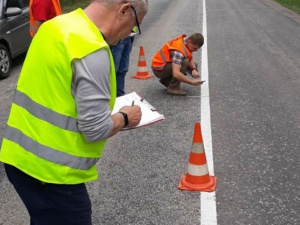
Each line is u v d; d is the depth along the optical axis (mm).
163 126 5168
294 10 16594
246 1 20812
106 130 1870
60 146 1873
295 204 3395
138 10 1963
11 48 8148
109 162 4250
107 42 1998
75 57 1781
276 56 8867
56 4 5652
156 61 6219
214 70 7809
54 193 1947
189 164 3680
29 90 1901
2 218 3371
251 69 7848
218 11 17188
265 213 3277
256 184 3719
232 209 3344
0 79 7828
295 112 5547
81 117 1821
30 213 2016
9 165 2004
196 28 12867
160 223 3197
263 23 13477
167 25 13758
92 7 1945
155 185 3756
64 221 2016
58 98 1838
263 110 5645
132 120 2066
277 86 6738
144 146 4609
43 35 1895
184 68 6133
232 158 4242
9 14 8156
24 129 1914
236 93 6410
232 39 10891
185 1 22453
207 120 5305
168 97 6273
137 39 11273
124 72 5762
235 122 5227
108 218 3287
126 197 3578
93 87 1802
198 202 3455
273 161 4160
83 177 1972
